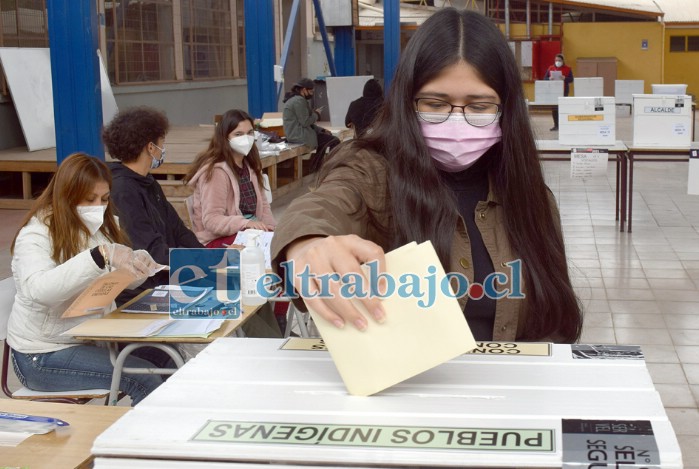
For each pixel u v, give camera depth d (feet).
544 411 3.34
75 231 10.80
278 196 36.40
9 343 11.18
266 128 40.24
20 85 35.68
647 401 3.42
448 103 5.07
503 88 5.12
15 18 37.22
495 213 5.44
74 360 10.96
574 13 100.99
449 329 3.55
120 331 10.57
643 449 3.00
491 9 96.78
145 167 13.64
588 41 98.84
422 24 5.16
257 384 3.75
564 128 29.81
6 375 11.37
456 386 3.66
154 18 50.06
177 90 53.01
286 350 4.26
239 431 3.26
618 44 98.99
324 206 4.68
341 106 48.44
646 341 17.83
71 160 10.82
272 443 3.14
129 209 13.12
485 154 5.49
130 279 10.55
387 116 5.22
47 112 37.06
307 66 72.08
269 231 16.63
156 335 10.48
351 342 3.60
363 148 5.21
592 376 3.74
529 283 5.42
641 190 39.34
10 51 35.53
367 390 3.56
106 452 3.21
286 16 68.59
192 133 42.04
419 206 5.03
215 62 59.62
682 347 17.38
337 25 59.21
